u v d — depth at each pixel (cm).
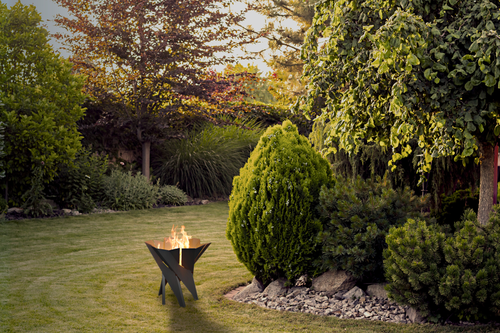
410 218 366
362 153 624
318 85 408
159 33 1085
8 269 454
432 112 377
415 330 298
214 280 427
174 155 1131
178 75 1096
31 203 751
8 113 731
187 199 1071
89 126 992
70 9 1078
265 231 381
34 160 759
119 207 888
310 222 379
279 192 381
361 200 402
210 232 689
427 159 456
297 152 405
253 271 401
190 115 1226
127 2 1059
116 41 1063
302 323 314
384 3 371
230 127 1239
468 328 299
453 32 338
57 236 625
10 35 795
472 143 325
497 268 299
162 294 358
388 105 384
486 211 402
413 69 333
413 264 305
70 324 304
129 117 1055
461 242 306
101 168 943
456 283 294
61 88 816
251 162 416
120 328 300
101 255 522
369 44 377
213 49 1126
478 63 310
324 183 410
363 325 309
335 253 356
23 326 299
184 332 295
